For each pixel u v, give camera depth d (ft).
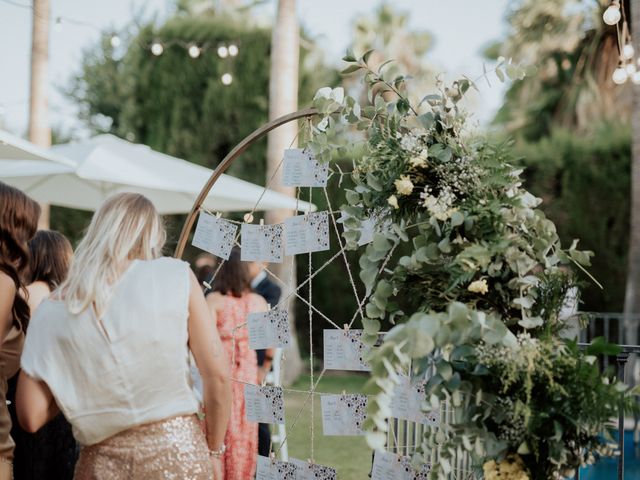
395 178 8.21
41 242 10.48
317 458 18.89
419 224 8.20
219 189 20.72
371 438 6.43
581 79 41.55
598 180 32.01
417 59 60.23
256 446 13.60
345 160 32.50
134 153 21.45
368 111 8.68
